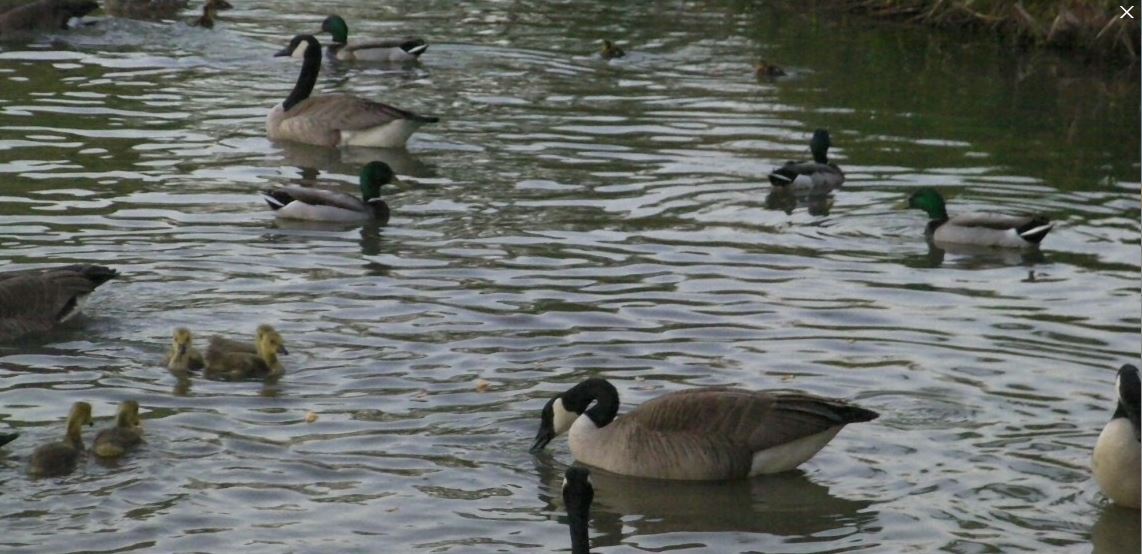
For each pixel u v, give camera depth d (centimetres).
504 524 1276
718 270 2002
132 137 2628
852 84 3269
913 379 1619
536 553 1227
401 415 1488
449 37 3641
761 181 2489
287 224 2162
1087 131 2939
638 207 2306
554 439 1481
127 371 1591
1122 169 2664
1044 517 1318
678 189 2417
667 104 3023
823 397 1457
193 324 1733
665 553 1241
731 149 2695
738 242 2142
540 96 3064
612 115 2916
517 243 2091
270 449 1402
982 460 1426
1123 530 1296
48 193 2256
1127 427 1327
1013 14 3762
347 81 3166
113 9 3716
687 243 2123
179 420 1462
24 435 1416
